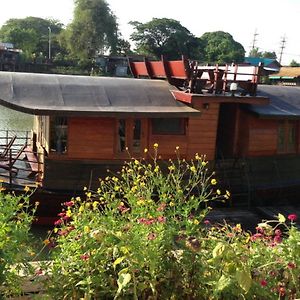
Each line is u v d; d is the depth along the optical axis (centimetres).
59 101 973
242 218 1075
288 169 1241
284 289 339
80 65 6875
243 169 1155
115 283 340
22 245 348
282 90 1366
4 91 961
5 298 330
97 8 6925
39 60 7181
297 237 349
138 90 1094
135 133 1046
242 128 1189
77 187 1007
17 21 10600
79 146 1005
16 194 955
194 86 1086
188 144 1086
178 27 7050
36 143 1305
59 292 341
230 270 324
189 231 365
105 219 362
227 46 7325
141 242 332
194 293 349
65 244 352
